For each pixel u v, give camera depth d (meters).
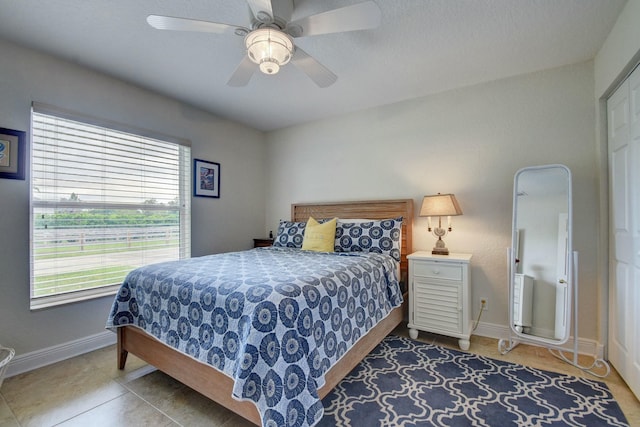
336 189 3.42
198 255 3.15
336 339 1.56
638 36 1.49
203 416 1.54
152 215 2.79
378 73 2.42
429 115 2.84
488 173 2.57
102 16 1.72
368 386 1.80
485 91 2.58
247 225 3.75
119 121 2.50
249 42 1.49
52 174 2.16
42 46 2.02
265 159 4.00
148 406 1.62
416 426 1.45
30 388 1.79
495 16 1.72
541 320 2.22
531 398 1.67
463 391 1.75
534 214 2.26
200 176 3.17
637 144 1.63
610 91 1.96
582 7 1.64
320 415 1.25
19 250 1.99
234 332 1.31
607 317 2.05
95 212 2.39
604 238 2.05
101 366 2.06
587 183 2.18
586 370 1.96
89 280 2.36
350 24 1.42
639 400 1.60
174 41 1.97
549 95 2.33
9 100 1.95
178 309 1.59
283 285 1.42
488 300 2.56
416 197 2.91
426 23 1.78
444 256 2.46
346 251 2.75
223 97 2.89
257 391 1.16
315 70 1.79
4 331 1.93
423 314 2.46
